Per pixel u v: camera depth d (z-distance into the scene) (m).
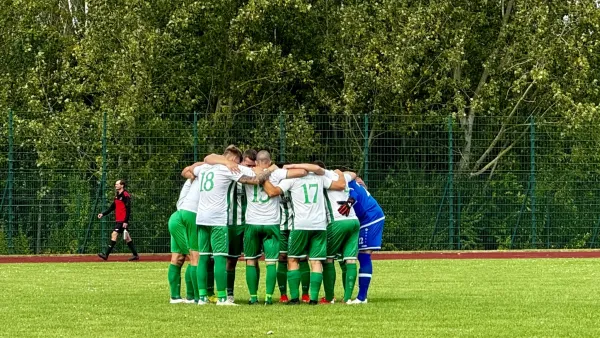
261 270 33.25
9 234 43.19
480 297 23.08
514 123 47.72
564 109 48.41
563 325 17.62
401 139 45.31
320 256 21.45
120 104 46.47
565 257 41.19
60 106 52.72
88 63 49.38
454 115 45.81
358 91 50.19
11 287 26.31
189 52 50.97
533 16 50.50
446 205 45.53
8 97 51.19
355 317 18.72
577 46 50.97
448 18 51.50
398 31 50.78
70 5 62.69
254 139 44.34
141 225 43.44
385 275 30.94
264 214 21.33
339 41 52.41
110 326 17.50
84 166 43.47
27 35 53.19
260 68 51.09
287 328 17.12
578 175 46.06
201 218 21.14
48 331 16.88
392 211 45.19
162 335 16.33
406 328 17.16
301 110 47.88
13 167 43.34
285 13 52.09
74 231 43.44
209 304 21.33
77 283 27.89
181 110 49.91
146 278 30.03
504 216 45.78
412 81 51.59
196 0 49.78
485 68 52.12
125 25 48.88
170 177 43.59
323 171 21.55
